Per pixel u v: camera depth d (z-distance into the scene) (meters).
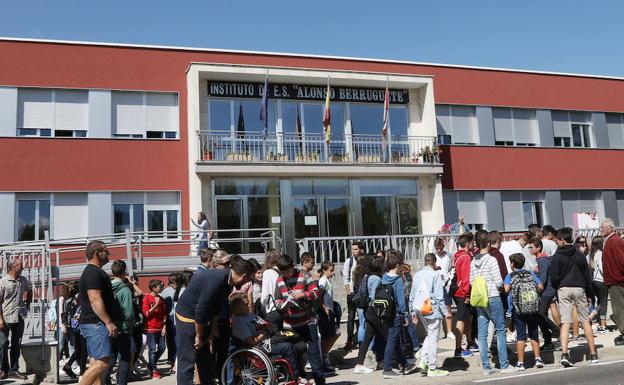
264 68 20.28
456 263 10.02
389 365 8.95
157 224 19.66
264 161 19.69
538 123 25.44
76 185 18.95
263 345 8.27
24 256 10.48
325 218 20.97
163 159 19.88
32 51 19.14
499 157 24.36
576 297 9.18
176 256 17.89
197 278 6.89
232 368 7.50
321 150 21.44
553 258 9.38
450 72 24.14
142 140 19.77
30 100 19.02
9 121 18.61
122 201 19.42
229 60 21.02
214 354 7.86
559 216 24.98
